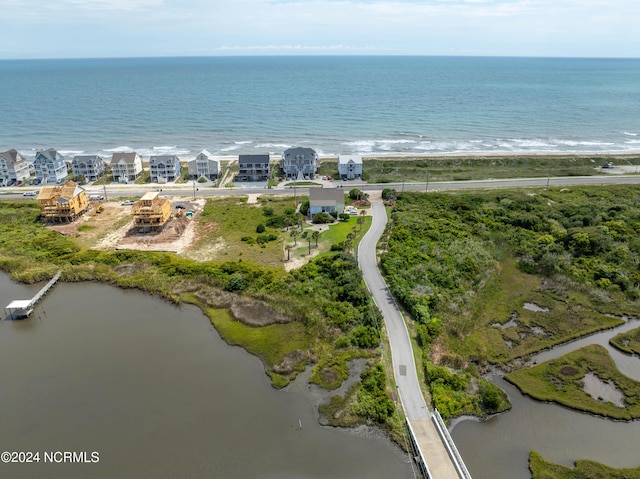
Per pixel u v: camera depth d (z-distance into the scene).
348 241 83.75
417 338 58.91
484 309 67.44
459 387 50.44
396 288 67.50
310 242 86.56
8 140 175.38
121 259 80.06
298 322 63.78
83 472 41.50
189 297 70.62
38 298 69.62
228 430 46.12
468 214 99.94
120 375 54.25
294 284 70.75
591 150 171.88
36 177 125.25
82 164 125.56
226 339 60.97
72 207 95.88
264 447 44.09
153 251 83.38
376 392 49.44
